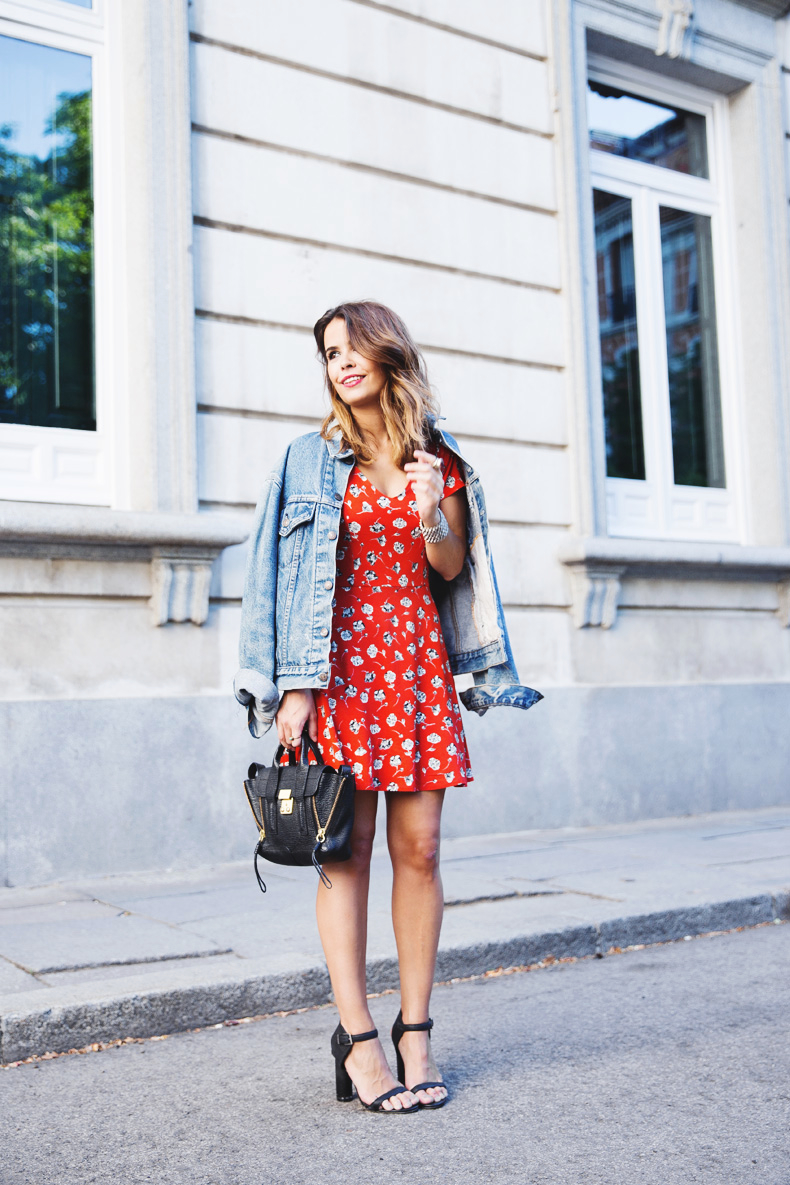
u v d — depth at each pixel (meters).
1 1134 2.45
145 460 5.52
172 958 3.62
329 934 2.58
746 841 6.25
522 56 7.19
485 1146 2.33
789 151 8.70
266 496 2.61
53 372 5.58
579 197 7.32
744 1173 2.18
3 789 4.95
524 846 6.09
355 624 2.53
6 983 3.30
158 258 5.58
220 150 5.91
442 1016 3.36
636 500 7.86
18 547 5.09
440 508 2.62
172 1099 2.66
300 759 2.47
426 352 6.61
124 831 5.25
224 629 5.66
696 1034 3.15
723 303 8.55
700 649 7.68
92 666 5.28
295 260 6.11
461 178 6.81
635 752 7.16
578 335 7.18
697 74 8.27
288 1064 2.94
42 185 5.63
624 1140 2.36
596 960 4.12
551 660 6.93
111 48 5.80
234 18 6.00
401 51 6.62
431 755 2.56
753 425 8.45
